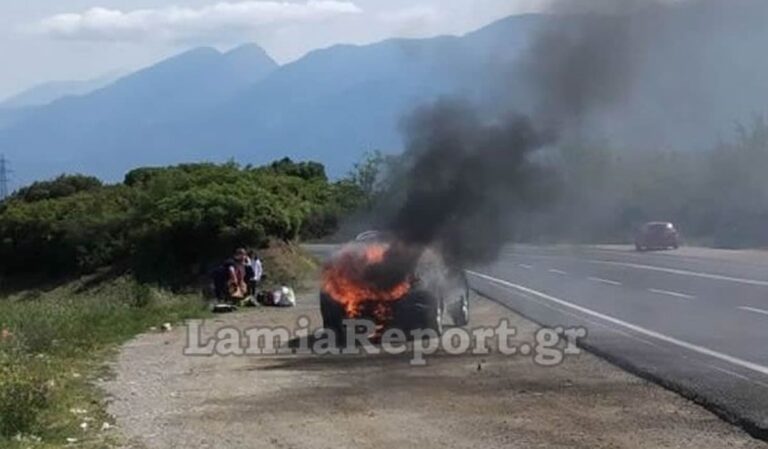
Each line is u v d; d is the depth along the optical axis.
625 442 10.16
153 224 41.97
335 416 12.00
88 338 20.22
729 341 17.31
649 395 12.62
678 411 11.59
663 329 19.20
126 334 21.61
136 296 28.94
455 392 13.26
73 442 10.96
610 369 14.73
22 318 21.39
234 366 16.38
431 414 11.91
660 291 28.02
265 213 40.72
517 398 12.68
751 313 21.80
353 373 15.15
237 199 40.97
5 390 12.05
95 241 45.38
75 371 16.11
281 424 11.65
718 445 9.94
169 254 41.12
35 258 46.47
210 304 28.23
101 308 25.69
